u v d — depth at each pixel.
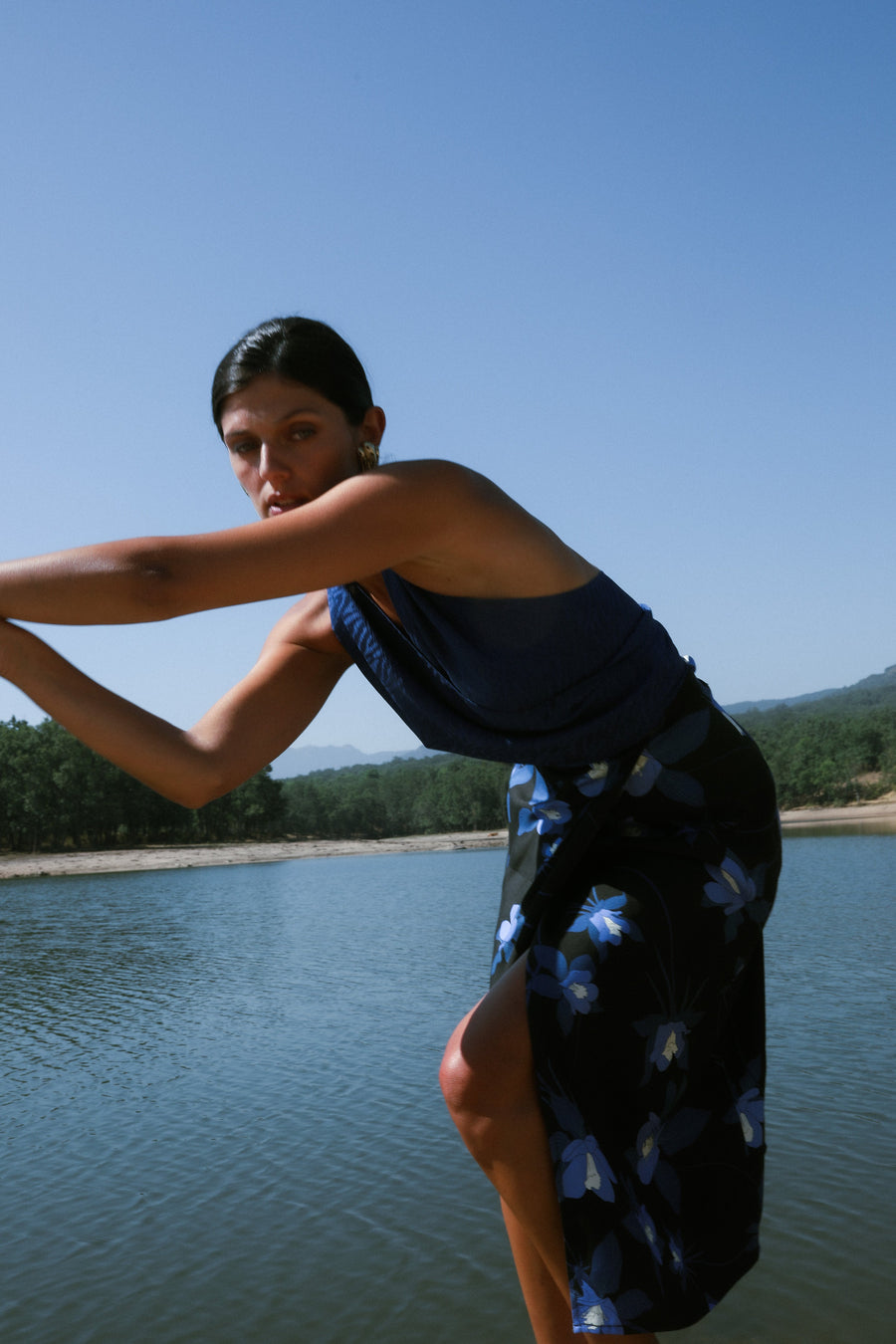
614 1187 1.24
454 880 58.44
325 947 29.61
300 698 1.66
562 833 1.44
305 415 1.34
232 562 1.13
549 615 1.31
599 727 1.38
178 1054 16.39
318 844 116.00
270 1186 9.73
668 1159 1.40
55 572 1.10
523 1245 1.32
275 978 24.20
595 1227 1.22
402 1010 19.09
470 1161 10.10
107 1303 7.35
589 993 1.28
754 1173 1.45
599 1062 1.28
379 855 95.94
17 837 99.38
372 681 1.56
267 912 41.91
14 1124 12.66
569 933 1.32
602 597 1.37
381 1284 7.39
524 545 1.28
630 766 1.43
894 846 59.56
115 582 1.09
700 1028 1.38
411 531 1.20
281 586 1.15
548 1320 1.30
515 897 1.49
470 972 23.58
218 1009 20.39
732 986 1.45
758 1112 1.48
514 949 1.45
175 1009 20.64
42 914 43.28
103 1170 10.58
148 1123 12.34
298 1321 6.88
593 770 1.44
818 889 37.38
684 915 1.36
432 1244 8.09
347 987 22.31
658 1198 1.32
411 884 56.19
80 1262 8.15
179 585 1.11
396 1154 10.48
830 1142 9.68
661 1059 1.32
